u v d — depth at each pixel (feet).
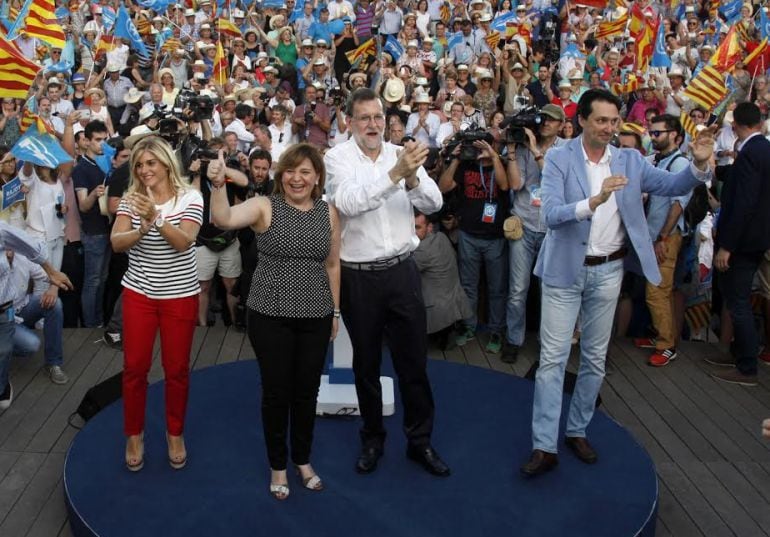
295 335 12.27
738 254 18.51
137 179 12.84
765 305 20.40
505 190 20.22
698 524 13.53
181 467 13.87
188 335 13.28
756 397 18.38
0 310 16.16
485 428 15.43
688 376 19.40
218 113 31.71
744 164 17.75
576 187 13.08
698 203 19.92
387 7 48.11
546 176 13.28
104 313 23.98
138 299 12.97
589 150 13.19
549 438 13.70
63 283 17.15
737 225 17.90
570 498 13.16
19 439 15.83
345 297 12.89
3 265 15.74
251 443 14.78
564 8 47.14
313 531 12.18
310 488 13.21
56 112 34.14
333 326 12.83
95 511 12.58
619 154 13.26
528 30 43.45
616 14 49.47
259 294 11.99
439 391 16.98
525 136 19.29
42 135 20.63
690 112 30.66
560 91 36.45
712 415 17.48
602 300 13.48
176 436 13.71
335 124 32.17
